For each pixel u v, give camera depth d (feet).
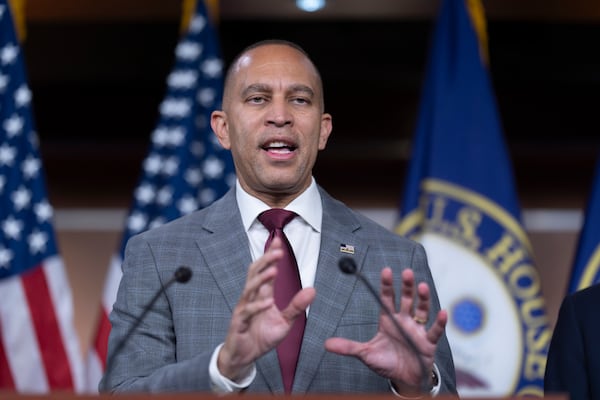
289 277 18.69
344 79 45.93
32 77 45.83
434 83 35.88
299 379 17.76
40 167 35.76
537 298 34.12
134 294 18.79
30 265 34.91
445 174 34.99
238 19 45.42
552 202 48.88
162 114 36.63
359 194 49.08
